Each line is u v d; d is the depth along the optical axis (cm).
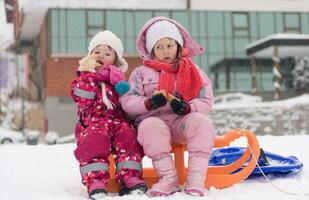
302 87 2948
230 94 2770
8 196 287
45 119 2923
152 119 289
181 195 271
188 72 312
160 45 327
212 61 2948
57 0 2823
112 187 302
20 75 3734
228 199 262
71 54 2811
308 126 2177
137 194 276
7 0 3722
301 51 2850
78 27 2827
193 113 294
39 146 607
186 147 304
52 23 2802
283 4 3055
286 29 3052
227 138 327
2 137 1909
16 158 485
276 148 520
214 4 2972
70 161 457
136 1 2889
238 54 2978
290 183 314
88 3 2841
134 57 2831
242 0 3000
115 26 2850
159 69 321
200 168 281
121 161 289
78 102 305
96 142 285
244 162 331
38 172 391
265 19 3036
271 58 2956
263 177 341
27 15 3041
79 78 305
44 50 3016
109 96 305
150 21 339
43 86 3125
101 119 300
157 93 297
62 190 306
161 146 283
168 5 2920
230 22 2989
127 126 298
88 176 280
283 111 2198
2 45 3825
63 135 2784
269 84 2952
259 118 2211
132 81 325
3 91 3697
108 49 330
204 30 2956
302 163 377
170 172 282
